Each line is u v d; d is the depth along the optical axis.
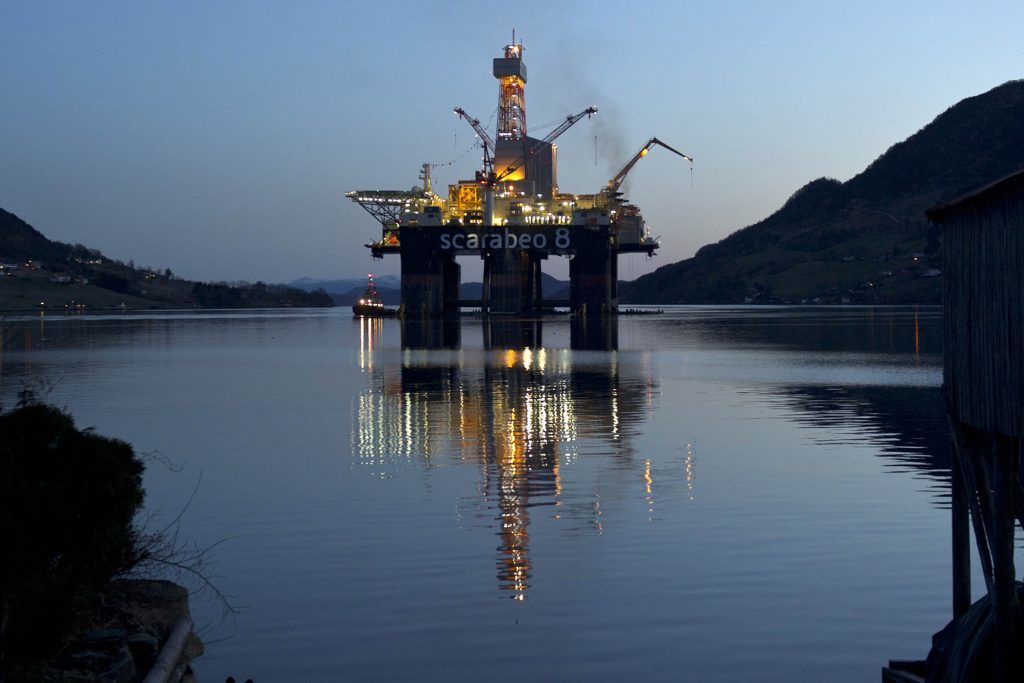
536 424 47.59
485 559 22.70
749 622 18.47
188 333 179.00
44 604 13.12
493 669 16.52
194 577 21.45
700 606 19.36
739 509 27.55
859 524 25.58
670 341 139.62
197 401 59.75
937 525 25.38
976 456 14.79
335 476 33.25
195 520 26.70
